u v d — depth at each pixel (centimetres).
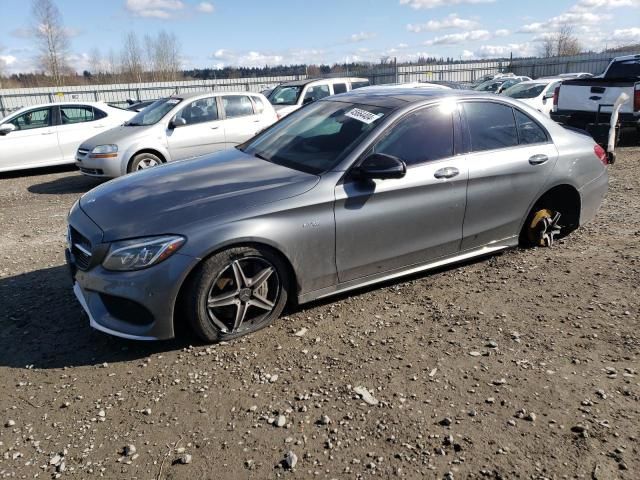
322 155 387
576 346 336
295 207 344
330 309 389
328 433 261
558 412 274
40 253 540
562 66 3841
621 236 538
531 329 358
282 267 352
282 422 269
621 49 3672
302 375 310
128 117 1162
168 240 315
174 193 354
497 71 4066
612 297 402
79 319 382
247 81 4116
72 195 871
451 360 323
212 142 938
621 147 1132
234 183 363
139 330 322
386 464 241
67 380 310
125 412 281
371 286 426
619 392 289
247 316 356
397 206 385
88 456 250
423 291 419
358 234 372
